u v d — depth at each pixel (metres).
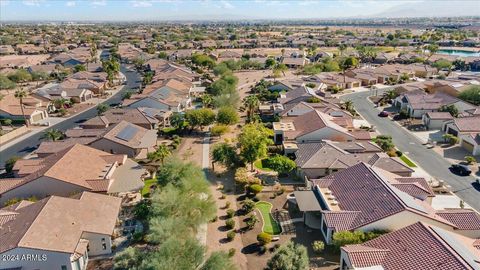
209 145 84.81
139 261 40.44
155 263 37.09
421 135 88.94
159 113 99.62
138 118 92.94
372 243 41.09
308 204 52.06
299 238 49.34
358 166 57.97
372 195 49.75
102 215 49.19
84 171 60.16
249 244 48.53
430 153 77.81
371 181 52.75
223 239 49.59
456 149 79.62
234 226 52.28
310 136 80.00
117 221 53.78
